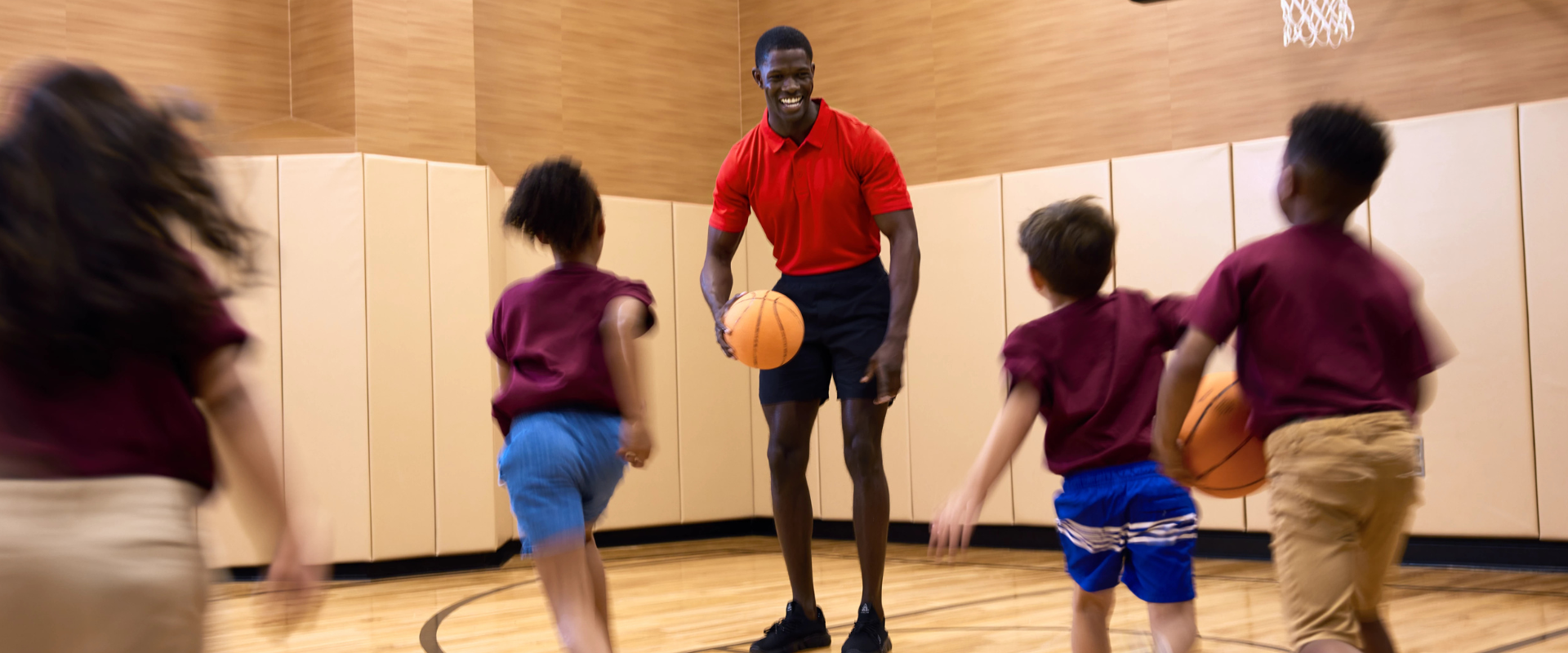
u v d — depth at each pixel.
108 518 0.99
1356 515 1.71
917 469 5.97
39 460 0.98
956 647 3.15
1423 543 4.83
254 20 5.51
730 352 2.95
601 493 2.22
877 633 3.02
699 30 6.76
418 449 5.21
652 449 2.20
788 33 3.07
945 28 6.14
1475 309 4.72
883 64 6.34
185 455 1.07
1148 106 5.54
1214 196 5.24
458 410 5.33
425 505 5.21
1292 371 1.76
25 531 0.95
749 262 6.57
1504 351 4.66
